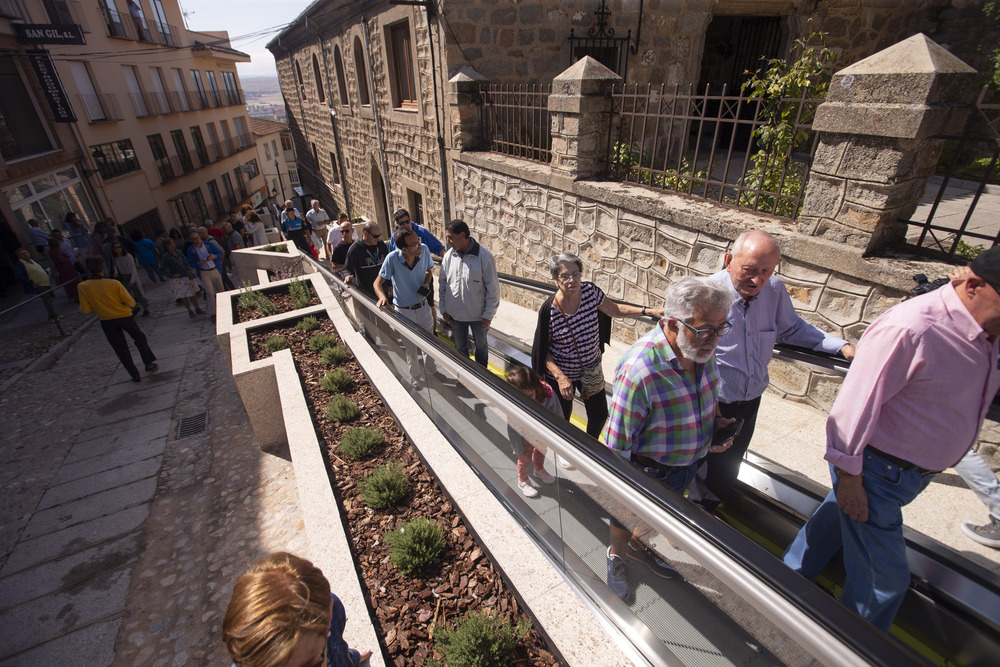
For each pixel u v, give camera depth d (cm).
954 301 127
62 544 411
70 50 1488
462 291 400
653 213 445
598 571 176
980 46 757
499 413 209
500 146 740
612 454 156
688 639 144
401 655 180
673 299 161
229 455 507
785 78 374
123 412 630
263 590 101
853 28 824
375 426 335
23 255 948
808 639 99
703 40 841
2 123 1216
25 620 341
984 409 139
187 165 2222
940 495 256
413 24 836
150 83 1955
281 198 4225
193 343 842
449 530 236
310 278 700
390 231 1364
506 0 726
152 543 403
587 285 274
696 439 184
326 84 1581
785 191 396
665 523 129
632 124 487
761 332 221
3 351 843
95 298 644
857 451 147
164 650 309
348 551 226
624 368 179
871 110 272
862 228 296
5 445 572
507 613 192
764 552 116
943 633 176
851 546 164
